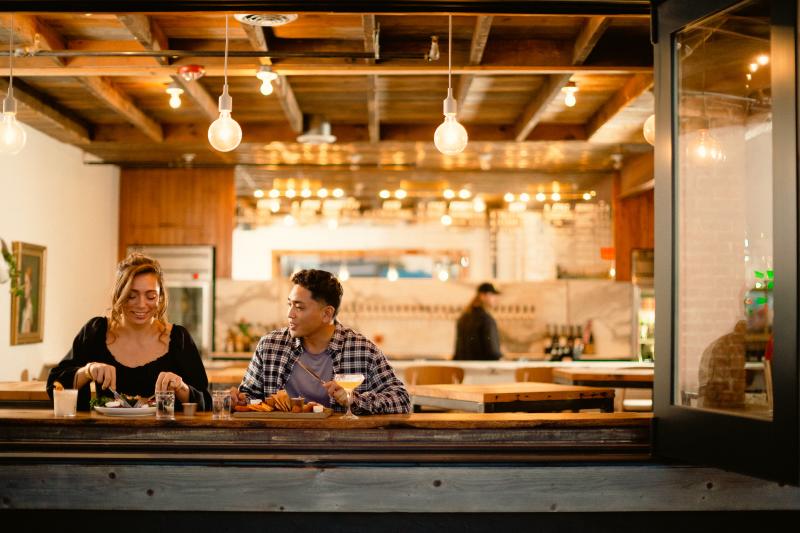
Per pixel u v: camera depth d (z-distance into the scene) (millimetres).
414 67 5844
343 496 3373
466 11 3609
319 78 6770
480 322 9648
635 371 7391
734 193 3105
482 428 3424
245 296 10227
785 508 3449
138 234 10180
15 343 7703
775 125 2809
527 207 10438
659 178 3414
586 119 8156
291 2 3531
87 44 5922
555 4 3576
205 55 5199
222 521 3451
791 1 2740
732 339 3111
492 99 7391
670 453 3324
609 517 3494
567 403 5320
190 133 8547
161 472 3359
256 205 10336
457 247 10695
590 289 10414
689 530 3516
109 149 9117
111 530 3455
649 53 5875
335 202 10398
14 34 5352
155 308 3701
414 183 10312
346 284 10570
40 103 7391
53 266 8562
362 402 3543
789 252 2740
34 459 3367
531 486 3398
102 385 3455
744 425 2924
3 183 7523
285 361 3771
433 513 3461
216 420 3371
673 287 3316
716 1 3072
